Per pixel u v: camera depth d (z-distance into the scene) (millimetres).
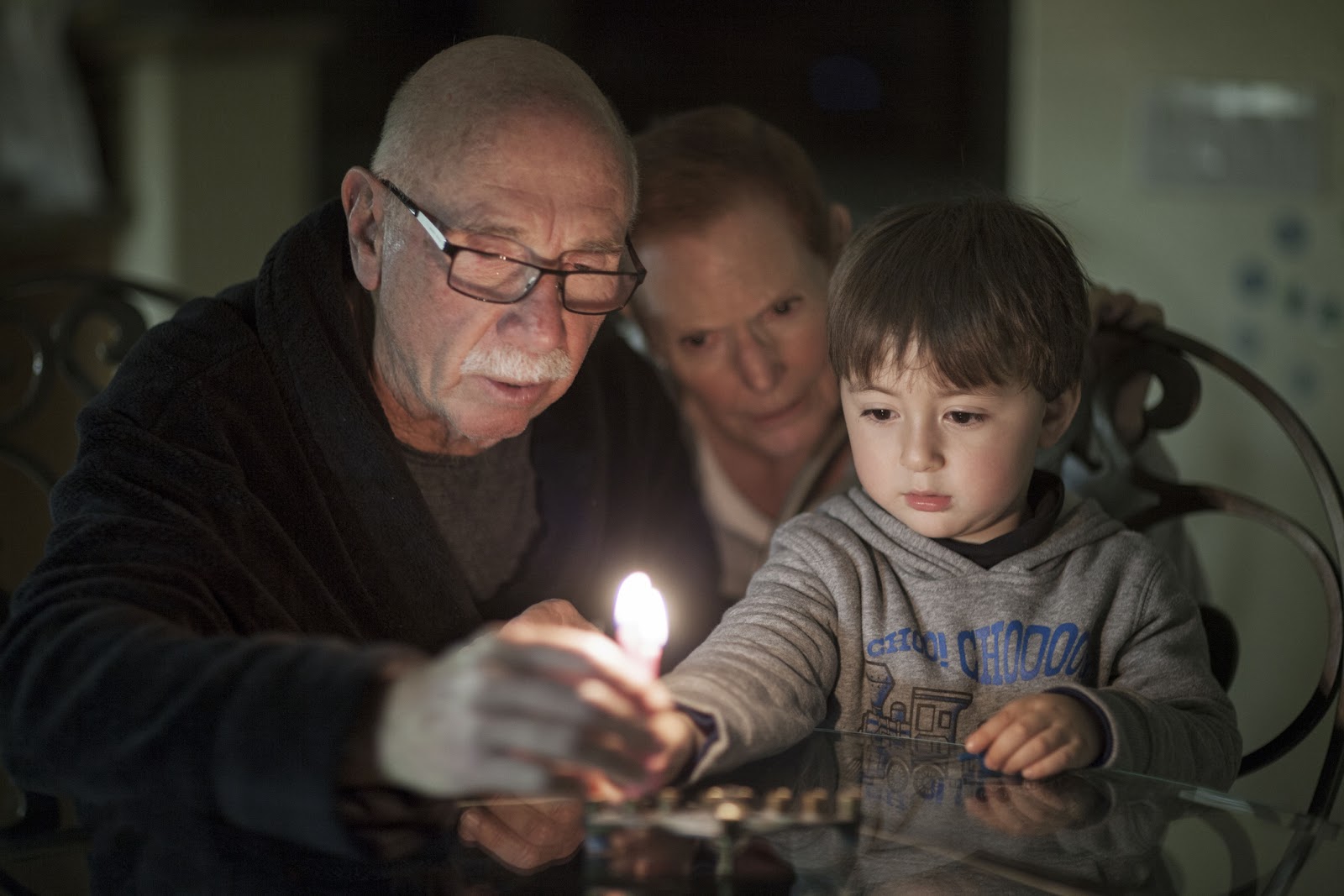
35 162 3396
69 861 909
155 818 948
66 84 3416
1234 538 2629
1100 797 1013
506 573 1445
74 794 928
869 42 4914
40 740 901
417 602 1278
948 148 4816
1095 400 1597
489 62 1170
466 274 1138
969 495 1190
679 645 1562
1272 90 2584
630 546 1538
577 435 1450
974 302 1147
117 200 3506
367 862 871
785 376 1612
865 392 1208
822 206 1659
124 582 990
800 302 1598
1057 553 1234
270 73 3684
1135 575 1231
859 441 1230
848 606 1225
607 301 1194
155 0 4008
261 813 838
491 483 1401
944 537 1245
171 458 1139
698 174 1551
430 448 1346
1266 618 2615
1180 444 2666
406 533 1266
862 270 1216
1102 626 1219
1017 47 2725
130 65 3559
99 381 2977
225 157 3623
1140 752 1061
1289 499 2623
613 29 5023
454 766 781
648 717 827
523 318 1145
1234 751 1151
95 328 2980
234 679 854
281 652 868
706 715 1007
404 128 1181
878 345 1173
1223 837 959
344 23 4688
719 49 5059
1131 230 2641
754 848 915
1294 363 2633
